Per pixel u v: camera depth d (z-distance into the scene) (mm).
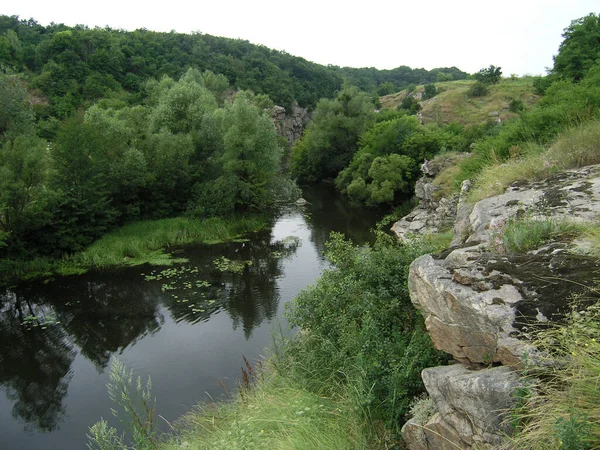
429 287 4062
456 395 3324
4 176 17922
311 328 7711
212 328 13000
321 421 5477
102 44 64875
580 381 2631
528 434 2662
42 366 11586
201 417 7812
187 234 23766
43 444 8484
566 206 5324
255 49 99875
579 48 31812
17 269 18219
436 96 61156
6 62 53719
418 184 23953
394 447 4488
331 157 44500
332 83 108812
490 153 12359
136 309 14867
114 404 9664
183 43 83625
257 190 26859
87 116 24938
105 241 21141
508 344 3154
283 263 19516
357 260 7836
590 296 3137
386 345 5504
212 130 29344
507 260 3945
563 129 9883
